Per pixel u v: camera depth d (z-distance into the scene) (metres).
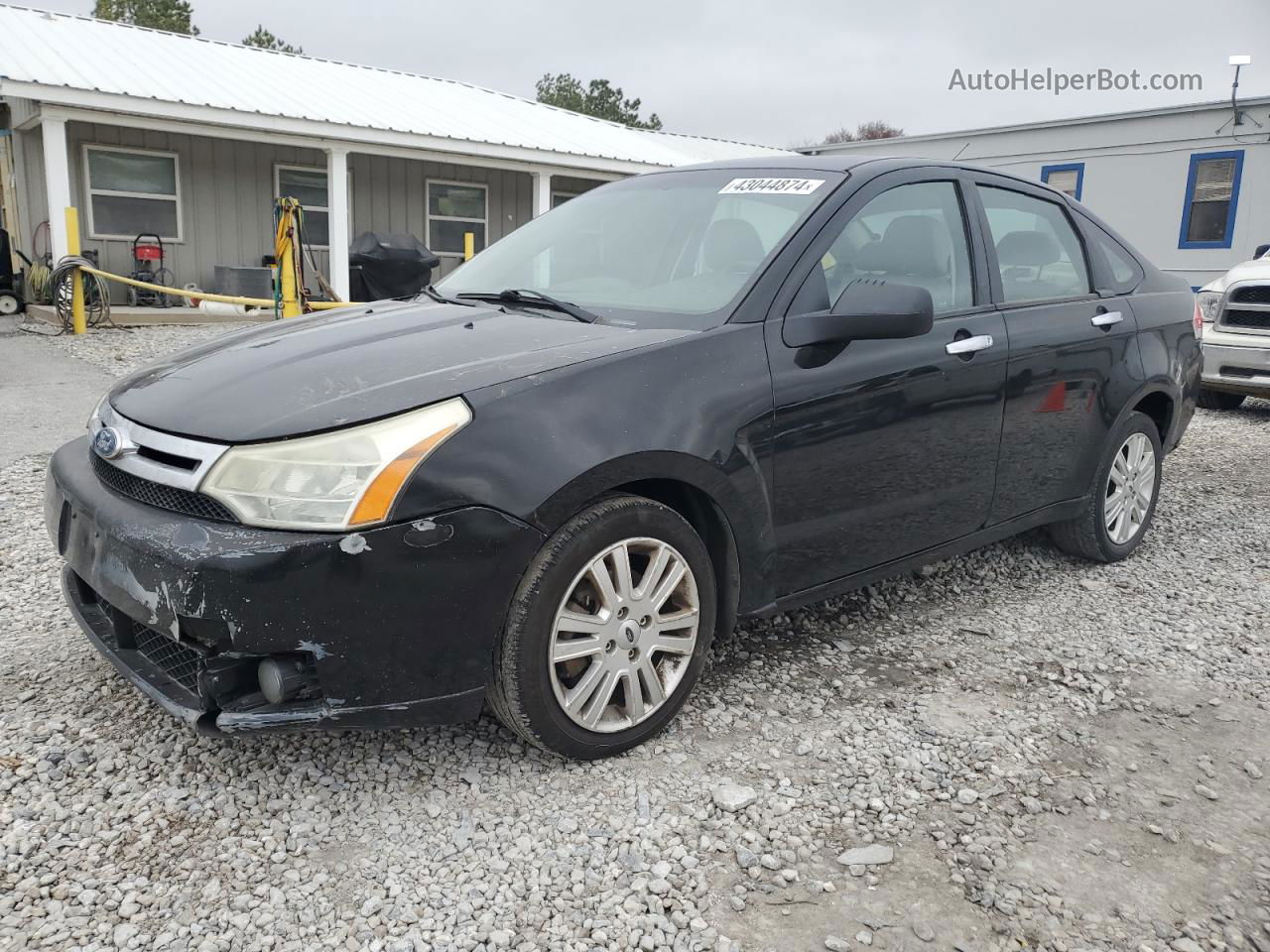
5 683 3.15
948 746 2.95
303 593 2.29
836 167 3.59
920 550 3.61
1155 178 16.70
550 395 2.59
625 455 2.62
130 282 12.12
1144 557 4.79
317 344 2.98
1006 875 2.37
